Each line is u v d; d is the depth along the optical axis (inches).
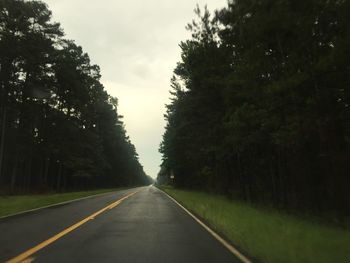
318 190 939.3
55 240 546.9
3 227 692.7
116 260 415.8
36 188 2625.5
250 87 994.1
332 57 722.8
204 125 1628.9
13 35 2113.7
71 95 2618.1
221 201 1273.4
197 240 554.6
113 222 777.6
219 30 1107.3
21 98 2271.2
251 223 655.1
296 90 816.3
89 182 4370.1
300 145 911.7
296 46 795.4
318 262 374.9
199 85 1407.5
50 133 2632.9
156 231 649.0
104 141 4220.0
